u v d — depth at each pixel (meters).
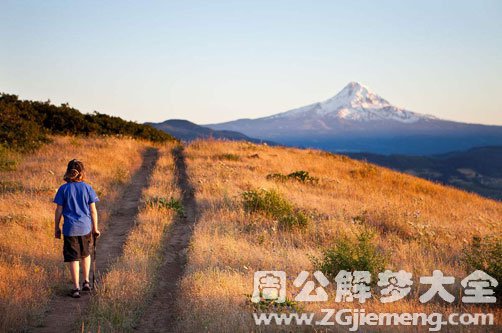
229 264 9.24
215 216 13.20
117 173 19.42
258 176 20.30
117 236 11.59
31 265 8.25
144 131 36.97
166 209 13.76
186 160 24.95
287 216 12.86
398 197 19.50
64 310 6.84
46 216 11.76
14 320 6.05
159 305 7.43
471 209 19.33
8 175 17.23
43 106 33.62
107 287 7.56
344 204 16.12
